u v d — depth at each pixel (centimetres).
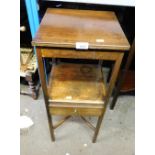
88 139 114
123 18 123
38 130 117
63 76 99
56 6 110
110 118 127
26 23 120
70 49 63
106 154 107
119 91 121
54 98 86
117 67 70
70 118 125
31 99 137
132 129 121
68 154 106
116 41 64
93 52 64
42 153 105
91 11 87
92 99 87
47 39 61
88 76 100
